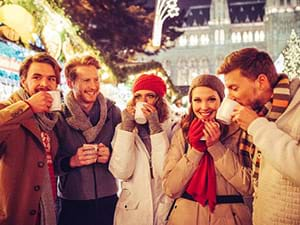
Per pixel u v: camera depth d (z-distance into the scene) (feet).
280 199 5.20
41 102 6.41
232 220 6.55
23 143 6.73
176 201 6.95
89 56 8.52
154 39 35.45
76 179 8.30
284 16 225.35
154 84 8.02
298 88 5.42
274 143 5.01
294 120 5.19
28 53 11.25
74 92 8.46
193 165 6.53
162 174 7.28
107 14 40.93
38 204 6.68
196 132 6.56
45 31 12.69
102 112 8.60
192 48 239.09
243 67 5.52
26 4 11.64
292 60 48.60
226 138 6.86
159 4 34.99
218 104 6.72
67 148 8.29
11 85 10.42
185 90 76.18
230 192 6.66
